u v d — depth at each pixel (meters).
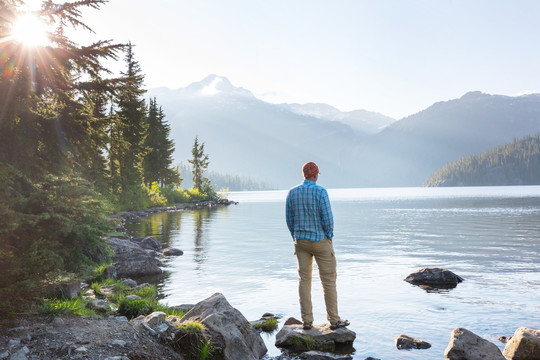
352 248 15.83
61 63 4.86
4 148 4.81
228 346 4.76
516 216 32.31
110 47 5.25
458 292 8.36
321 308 7.28
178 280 9.81
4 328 4.25
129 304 6.55
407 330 5.99
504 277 9.89
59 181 5.43
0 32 4.50
